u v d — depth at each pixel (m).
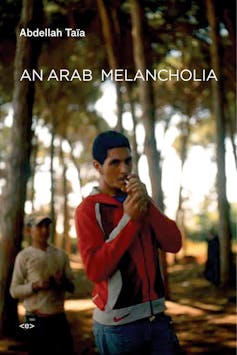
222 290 11.93
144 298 2.00
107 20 11.02
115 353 2.01
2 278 6.71
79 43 12.19
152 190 9.59
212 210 39.00
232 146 16.61
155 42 11.91
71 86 15.91
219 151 12.50
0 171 24.73
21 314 8.48
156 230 2.04
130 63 11.78
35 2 6.76
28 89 6.88
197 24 11.34
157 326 2.02
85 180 27.25
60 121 19.70
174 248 2.10
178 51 12.13
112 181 2.05
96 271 1.91
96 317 2.06
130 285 1.99
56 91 15.87
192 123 22.95
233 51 11.08
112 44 11.44
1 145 24.58
